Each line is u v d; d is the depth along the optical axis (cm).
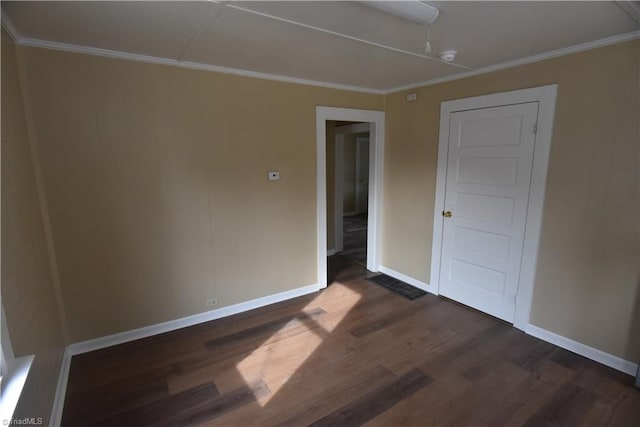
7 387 125
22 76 209
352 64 275
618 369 232
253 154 309
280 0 161
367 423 191
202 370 238
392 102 381
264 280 335
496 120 284
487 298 312
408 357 252
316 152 349
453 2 165
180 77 264
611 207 226
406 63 273
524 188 271
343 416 196
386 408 202
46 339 194
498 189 290
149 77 252
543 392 214
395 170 390
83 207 241
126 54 240
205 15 179
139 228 264
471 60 266
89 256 248
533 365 241
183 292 292
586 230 239
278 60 262
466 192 317
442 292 356
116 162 248
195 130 276
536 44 228
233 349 263
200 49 234
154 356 253
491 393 214
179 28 196
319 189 358
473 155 306
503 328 291
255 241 323
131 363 244
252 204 315
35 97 216
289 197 338
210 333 286
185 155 275
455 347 264
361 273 431
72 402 206
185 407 203
